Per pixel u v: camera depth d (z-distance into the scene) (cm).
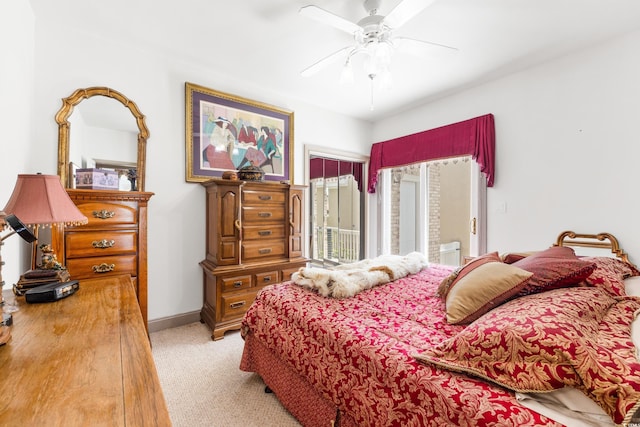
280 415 163
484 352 92
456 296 141
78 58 233
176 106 279
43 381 69
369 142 456
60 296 130
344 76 221
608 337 92
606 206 242
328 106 392
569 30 226
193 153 288
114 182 228
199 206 294
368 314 147
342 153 419
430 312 150
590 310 104
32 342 89
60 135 224
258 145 332
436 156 362
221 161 305
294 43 248
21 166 189
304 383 149
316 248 416
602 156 245
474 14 206
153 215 269
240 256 276
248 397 178
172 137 278
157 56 268
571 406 79
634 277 166
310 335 142
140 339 93
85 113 236
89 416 58
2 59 157
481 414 80
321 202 421
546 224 276
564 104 265
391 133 429
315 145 388
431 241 396
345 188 446
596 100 247
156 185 270
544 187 278
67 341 90
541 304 104
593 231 249
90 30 232
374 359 111
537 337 85
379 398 107
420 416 94
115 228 218
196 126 289
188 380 195
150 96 265
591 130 250
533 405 81
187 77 285
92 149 238
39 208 129
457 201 365
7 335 89
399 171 439
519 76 294
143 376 72
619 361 77
